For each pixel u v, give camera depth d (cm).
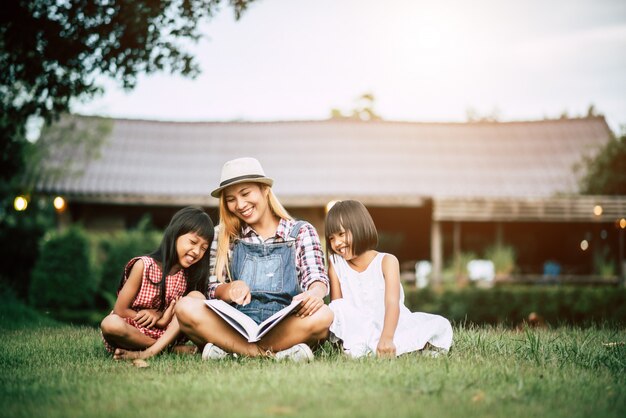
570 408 302
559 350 473
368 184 2388
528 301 1733
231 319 433
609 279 2047
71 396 321
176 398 314
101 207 2322
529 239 2377
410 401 308
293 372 372
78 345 532
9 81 970
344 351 468
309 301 438
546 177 2464
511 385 348
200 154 2556
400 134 2666
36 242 1955
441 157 2545
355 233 488
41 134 2288
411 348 466
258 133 2673
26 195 2103
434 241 2133
